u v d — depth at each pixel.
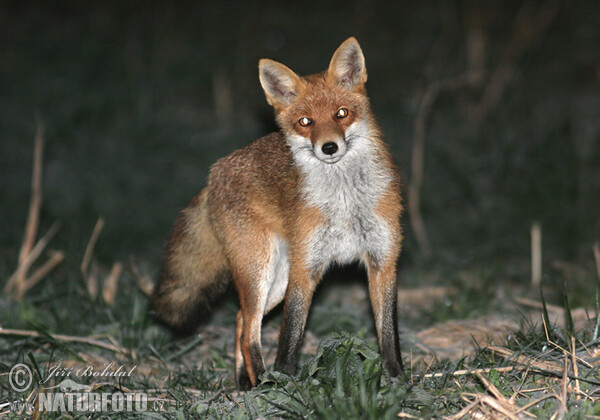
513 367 6.51
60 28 22.25
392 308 7.32
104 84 20.16
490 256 12.47
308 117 7.35
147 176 16.61
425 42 20.98
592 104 17.48
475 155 15.65
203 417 6.09
